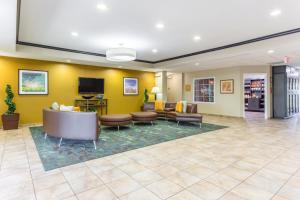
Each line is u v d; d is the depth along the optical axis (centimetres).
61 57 578
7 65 570
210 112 904
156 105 740
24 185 218
